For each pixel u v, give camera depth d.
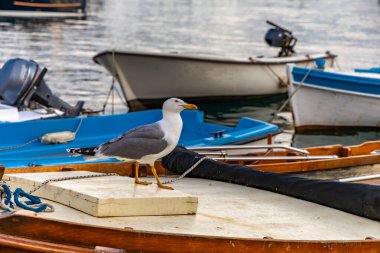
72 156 12.16
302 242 7.18
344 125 21.61
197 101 24.75
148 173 10.59
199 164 10.16
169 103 7.73
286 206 8.70
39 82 16.05
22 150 12.80
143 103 23.83
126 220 7.19
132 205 7.27
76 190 7.38
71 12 53.94
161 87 23.77
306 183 9.05
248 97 25.56
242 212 8.22
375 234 7.90
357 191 8.60
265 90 25.80
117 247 6.72
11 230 6.49
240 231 7.42
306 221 8.13
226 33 45.31
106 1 72.12
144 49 36.50
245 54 35.62
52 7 52.97
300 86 21.14
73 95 24.61
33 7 52.44
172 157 10.43
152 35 43.03
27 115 15.30
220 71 24.38
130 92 23.38
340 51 37.12
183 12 62.41
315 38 43.03
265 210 8.42
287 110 24.50
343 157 12.62
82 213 7.23
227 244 6.95
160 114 15.03
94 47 36.53
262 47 38.41
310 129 21.56
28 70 15.87
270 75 25.58
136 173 7.87
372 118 21.44
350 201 8.58
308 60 26.41
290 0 83.00
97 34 42.50
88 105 23.31
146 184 7.89
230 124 22.17
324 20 56.50
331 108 21.34
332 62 27.64
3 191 7.29
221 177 9.91
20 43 36.97
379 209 8.35
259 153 12.70
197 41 40.59
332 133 21.47
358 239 7.57
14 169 10.33
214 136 13.38
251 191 9.38
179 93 24.22
